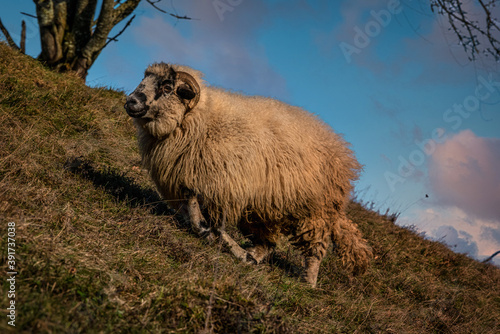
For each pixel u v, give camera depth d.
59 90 7.58
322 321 4.15
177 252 4.34
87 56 11.73
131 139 7.80
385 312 4.99
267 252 5.54
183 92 4.62
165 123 4.69
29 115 6.27
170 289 3.56
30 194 4.23
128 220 4.60
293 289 4.73
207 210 4.97
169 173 4.89
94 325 2.77
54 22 11.32
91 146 6.48
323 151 5.34
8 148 4.95
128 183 5.78
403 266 7.66
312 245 5.43
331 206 5.46
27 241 3.36
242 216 5.18
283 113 5.29
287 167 5.00
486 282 8.89
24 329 2.50
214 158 4.73
